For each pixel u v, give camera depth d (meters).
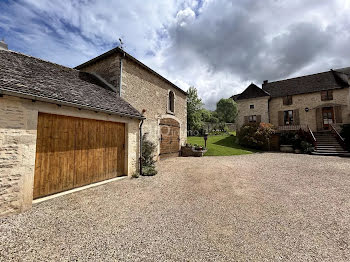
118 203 3.54
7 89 2.87
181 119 12.04
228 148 13.55
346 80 14.07
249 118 17.66
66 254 1.97
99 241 2.24
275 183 5.05
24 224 2.63
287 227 2.64
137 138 6.25
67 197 3.77
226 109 38.28
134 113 5.98
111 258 1.92
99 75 7.53
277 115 16.73
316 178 5.54
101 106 4.75
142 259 1.91
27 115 3.23
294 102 15.91
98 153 4.91
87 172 4.58
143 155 6.87
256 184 4.95
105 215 3.00
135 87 7.64
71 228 2.55
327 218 2.93
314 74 16.55
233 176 5.85
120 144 5.69
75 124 4.32
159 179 5.49
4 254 1.93
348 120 13.48
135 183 5.02
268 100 17.14
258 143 13.88
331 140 12.32
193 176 5.86
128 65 7.35
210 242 2.25
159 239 2.31
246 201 3.70
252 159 9.51
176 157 10.63
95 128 4.85
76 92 4.63
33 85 3.59
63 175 4.01
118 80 6.78
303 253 2.03
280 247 2.15
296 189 4.50
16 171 3.02
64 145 4.05
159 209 3.29
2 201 2.83
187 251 2.06
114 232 2.46
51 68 5.34
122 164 5.73
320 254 2.01
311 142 12.46
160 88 9.59
